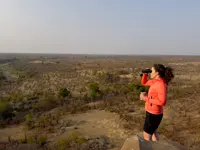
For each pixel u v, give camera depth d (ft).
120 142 45.85
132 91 102.58
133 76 164.55
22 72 217.15
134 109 72.02
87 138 47.75
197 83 133.59
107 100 87.10
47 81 158.92
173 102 78.48
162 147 14.84
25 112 80.23
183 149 15.79
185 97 86.89
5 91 124.67
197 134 46.06
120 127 55.11
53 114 72.79
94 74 184.03
